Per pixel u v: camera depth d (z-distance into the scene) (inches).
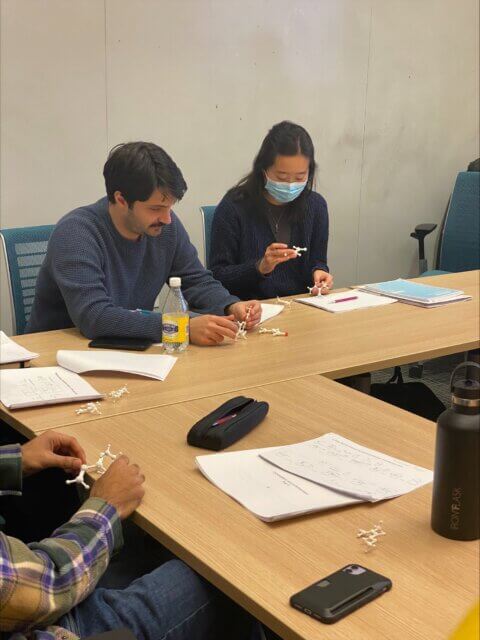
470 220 154.2
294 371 72.0
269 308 95.6
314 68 158.7
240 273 103.7
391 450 54.5
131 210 82.3
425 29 173.3
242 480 49.5
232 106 150.3
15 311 98.0
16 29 125.6
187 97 144.8
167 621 44.4
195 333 80.7
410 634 34.8
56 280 83.4
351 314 94.0
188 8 141.0
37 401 63.2
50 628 41.3
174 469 51.9
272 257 99.9
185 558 42.1
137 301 91.1
